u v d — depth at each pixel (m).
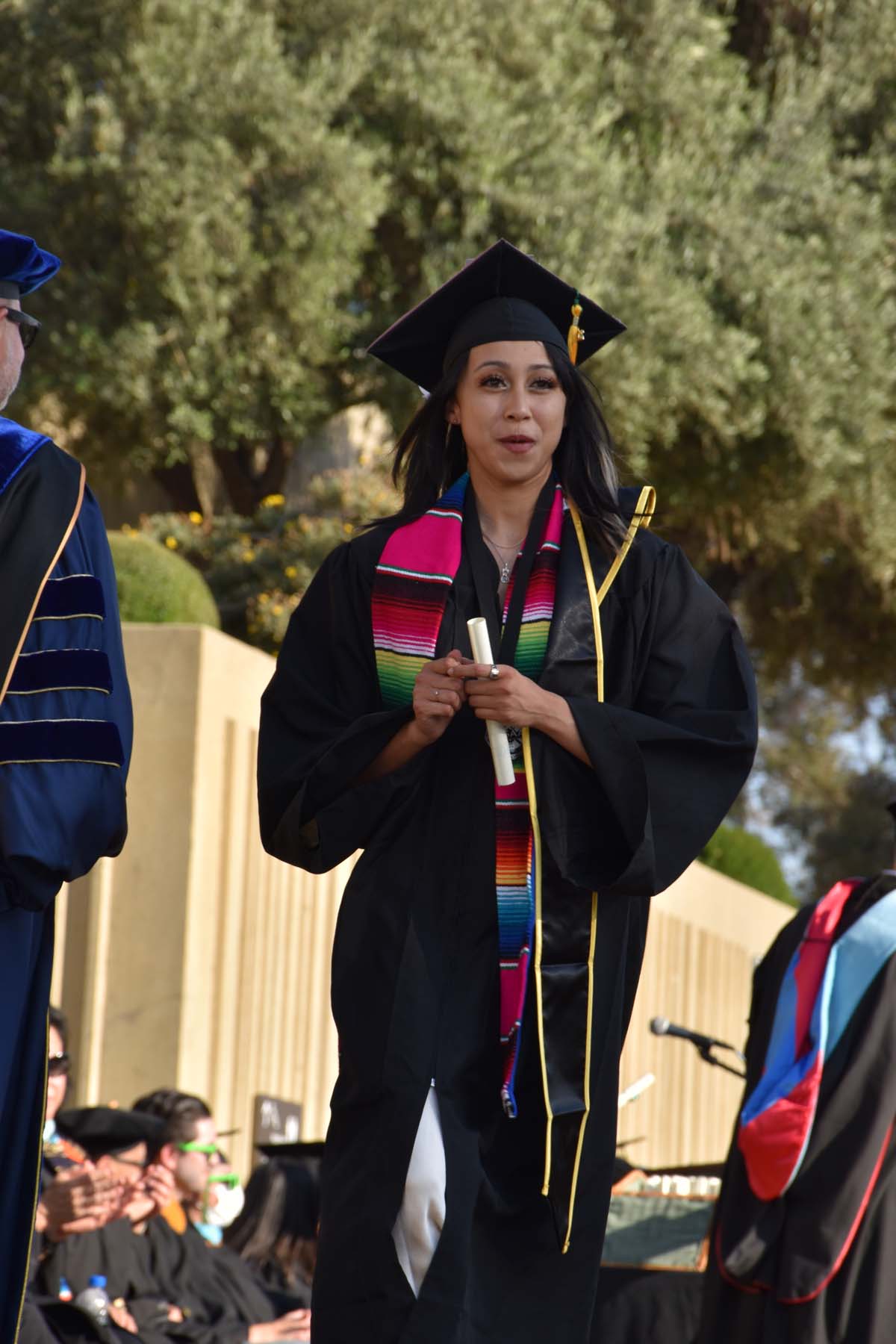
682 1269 13.52
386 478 33.75
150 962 19.72
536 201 32.06
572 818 7.20
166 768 20.19
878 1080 11.76
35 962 6.92
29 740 6.65
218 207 30.33
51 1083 13.66
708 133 35.44
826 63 37.38
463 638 7.47
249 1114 20.73
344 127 32.72
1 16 31.14
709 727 7.35
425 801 7.42
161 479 37.72
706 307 33.78
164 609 22.48
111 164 29.77
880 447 36.97
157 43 30.55
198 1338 13.80
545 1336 7.07
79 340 30.78
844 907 12.44
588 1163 7.18
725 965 34.28
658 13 34.88
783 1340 11.56
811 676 46.22
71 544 7.06
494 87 33.31
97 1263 13.74
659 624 7.54
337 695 7.70
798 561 42.25
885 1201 11.65
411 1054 7.10
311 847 7.55
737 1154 12.12
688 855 7.14
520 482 7.60
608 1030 7.26
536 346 7.60
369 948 7.27
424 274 32.44
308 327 32.16
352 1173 7.15
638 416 32.81
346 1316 7.03
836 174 37.16
